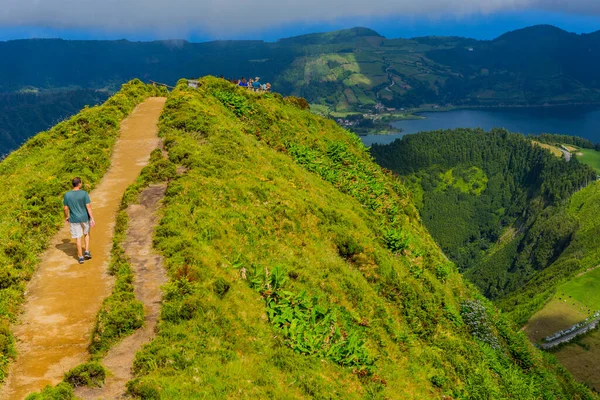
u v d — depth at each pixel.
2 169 30.14
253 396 12.51
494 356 28.45
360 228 29.70
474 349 27.12
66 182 23.38
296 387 14.05
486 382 24.05
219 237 19.91
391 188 46.84
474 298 36.31
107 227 20.08
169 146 29.84
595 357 168.00
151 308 14.68
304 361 15.53
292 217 25.33
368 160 53.69
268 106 48.12
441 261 37.78
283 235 23.78
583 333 183.62
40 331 13.66
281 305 17.69
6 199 22.05
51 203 21.08
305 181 33.09
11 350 12.54
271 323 16.72
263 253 21.05
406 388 18.80
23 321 14.05
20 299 14.85
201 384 12.20
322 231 26.27
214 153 29.38
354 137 55.88
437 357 23.28
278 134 43.75
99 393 11.40
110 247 18.53
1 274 15.40
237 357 13.85
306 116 52.44
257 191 25.77
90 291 15.64
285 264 21.00
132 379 11.91
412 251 33.59
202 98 41.81
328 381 15.18
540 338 198.00
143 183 23.30
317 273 22.17
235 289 16.94
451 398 20.52
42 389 11.41
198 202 21.97
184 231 19.00
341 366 16.98
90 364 11.73
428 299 28.11
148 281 15.96
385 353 20.56
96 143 29.72
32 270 16.59
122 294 14.79
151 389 11.33
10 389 11.45
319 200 30.77
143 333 13.71
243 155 30.72
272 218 24.42
